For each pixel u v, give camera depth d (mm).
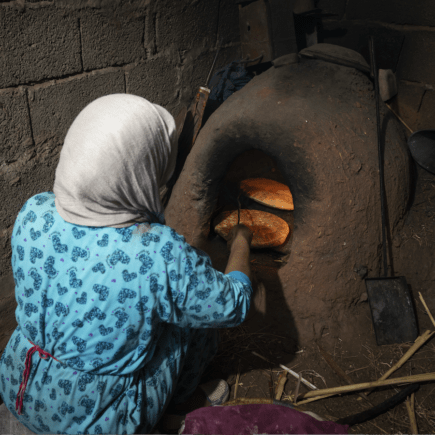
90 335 1000
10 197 1757
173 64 2408
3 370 1158
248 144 1879
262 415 1266
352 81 1921
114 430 1118
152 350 1120
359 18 2502
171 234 1018
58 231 980
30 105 1720
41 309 1003
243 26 2539
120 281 963
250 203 2365
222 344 1808
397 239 2025
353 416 1465
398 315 1822
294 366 1727
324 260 1815
